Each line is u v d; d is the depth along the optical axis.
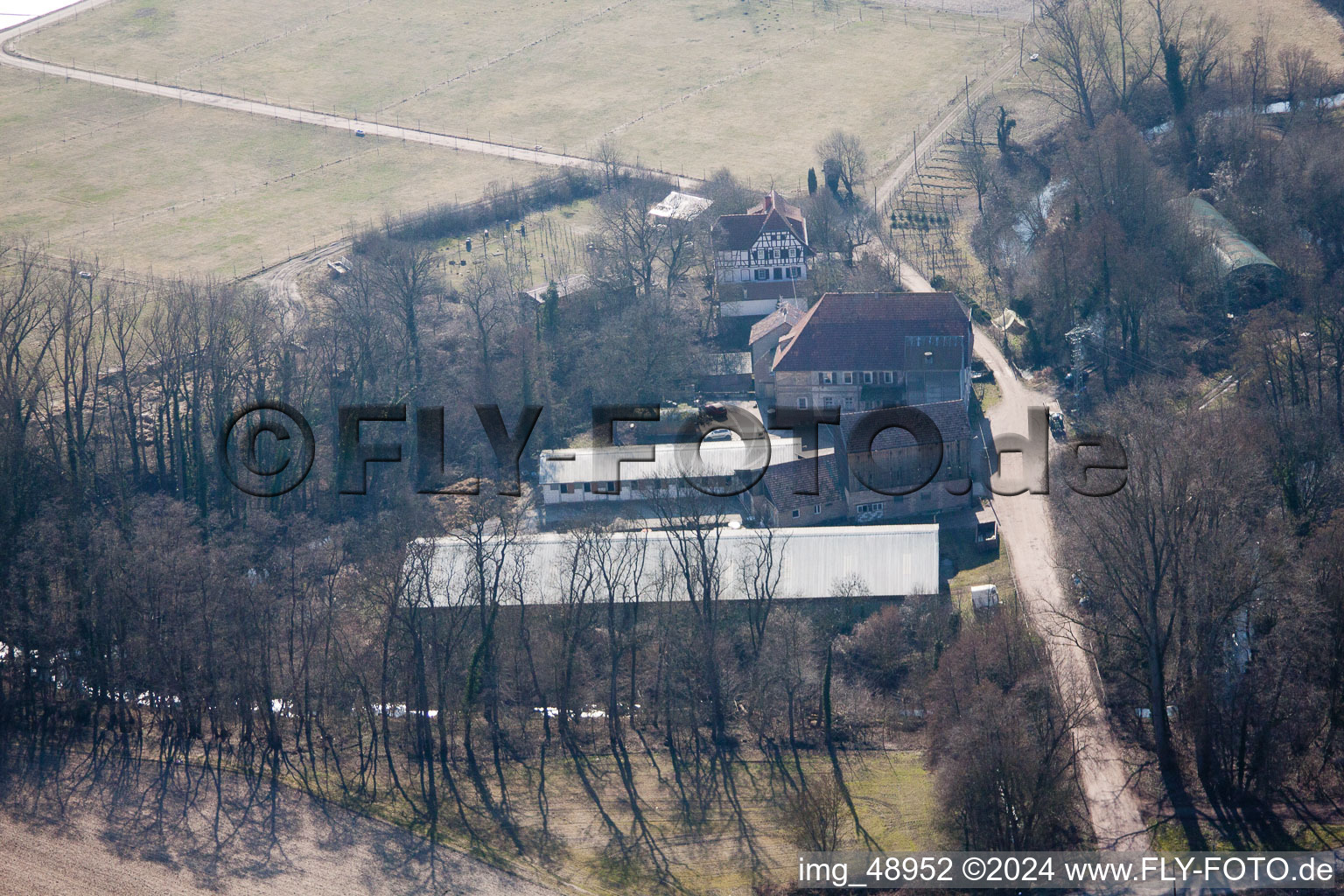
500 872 109.81
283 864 110.69
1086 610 135.25
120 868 110.06
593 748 125.88
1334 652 113.12
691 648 131.38
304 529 153.12
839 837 109.62
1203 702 112.19
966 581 144.62
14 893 107.31
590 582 133.25
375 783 120.94
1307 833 106.38
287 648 133.38
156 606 126.38
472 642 133.38
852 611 140.25
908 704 128.62
